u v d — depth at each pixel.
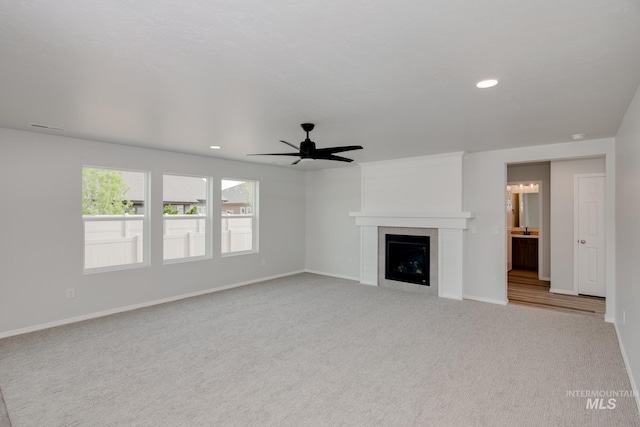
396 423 2.31
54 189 4.25
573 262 5.78
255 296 5.66
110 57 2.09
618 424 2.29
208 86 2.58
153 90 2.66
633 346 2.77
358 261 6.95
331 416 2.39
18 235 3.99
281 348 3.56
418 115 3.33
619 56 2.06
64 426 2.28
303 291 6.00
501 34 1.81
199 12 1.60
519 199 8.45
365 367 3.13
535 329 4.09
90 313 4.54
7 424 2.05
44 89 2.64
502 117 3.40
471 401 2.57
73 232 4.41
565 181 5.83
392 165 6.30
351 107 3.08
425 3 1.53
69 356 3.37
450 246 5.56
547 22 1.69
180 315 4.66
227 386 2.80
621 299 3.60
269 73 2.34
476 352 3.45
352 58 2.10
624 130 3.36
